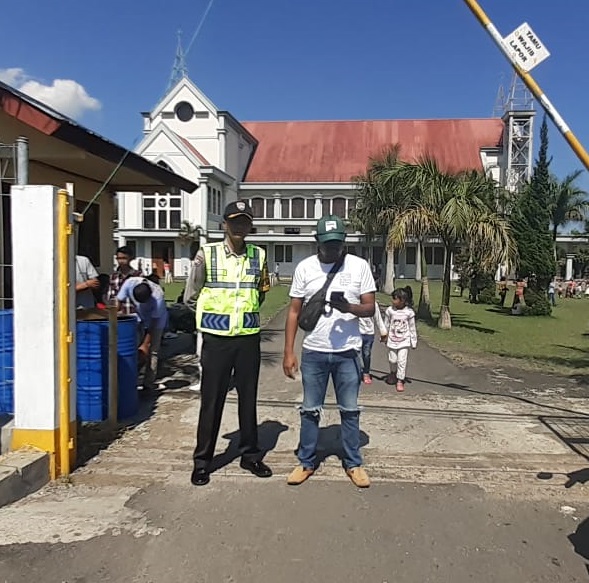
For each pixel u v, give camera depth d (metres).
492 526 3.95
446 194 14.97
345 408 4.68
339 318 4.62
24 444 4.61
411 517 4.07
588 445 5.68
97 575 3.33
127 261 8.19
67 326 4.65
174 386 8.03
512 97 47.56
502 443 5.72
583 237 50.44
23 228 4.50
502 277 32.81
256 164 53.75
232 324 4.66
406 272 50.94
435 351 12.02
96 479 4.67
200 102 48.03
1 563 3.43
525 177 45.66
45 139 8.02
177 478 4.72
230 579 3.30
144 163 10.16
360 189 32.34
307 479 4.72
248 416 4.84
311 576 3.34
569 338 14.83
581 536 3.82
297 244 50.88
